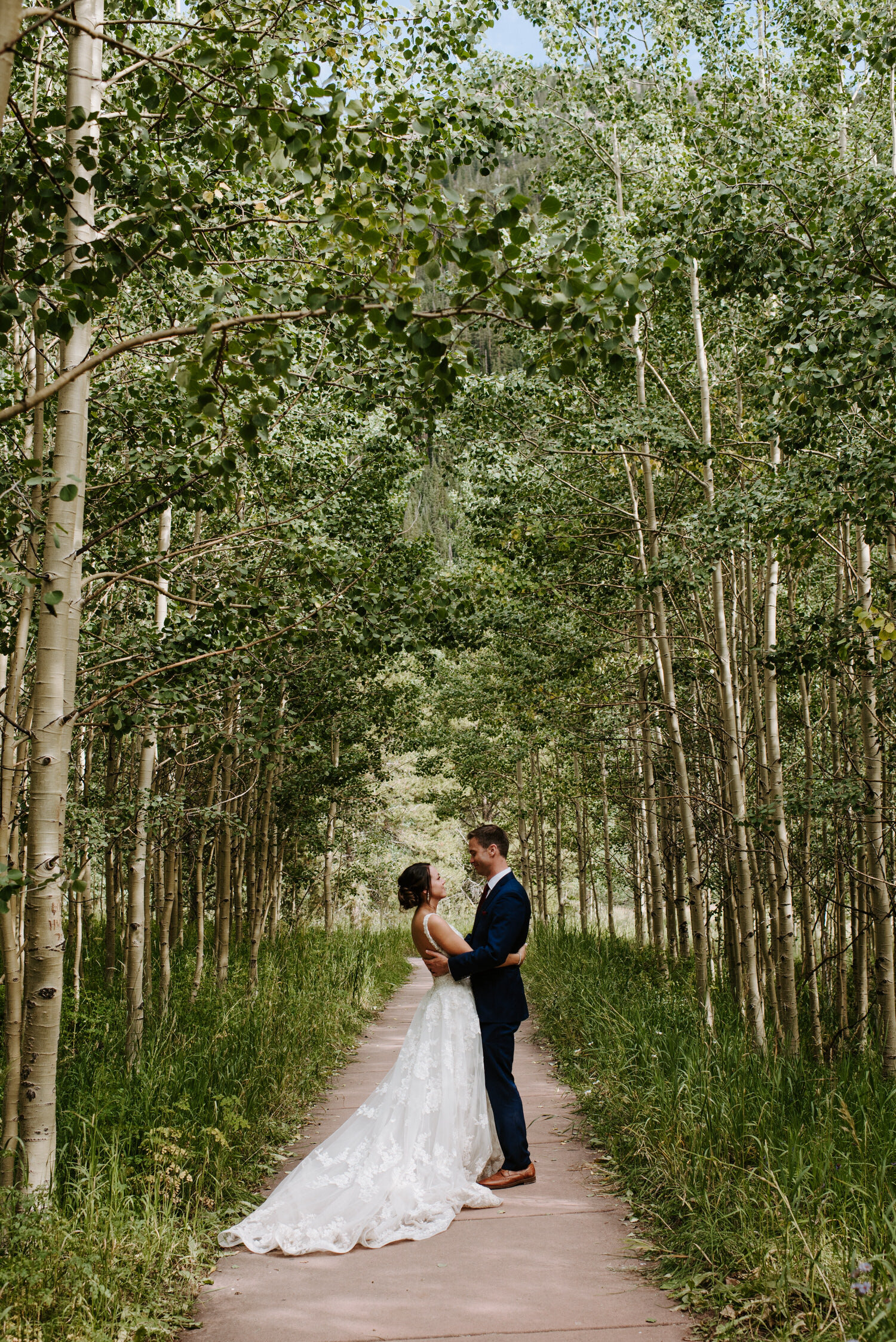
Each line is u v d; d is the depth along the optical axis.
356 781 16.41
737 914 11.50
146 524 6.24
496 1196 4.32
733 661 10.89
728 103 8.34
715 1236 3.52
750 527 7.64
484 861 4.83
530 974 13.70
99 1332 2.88
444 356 3.16
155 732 7.04
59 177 3.31
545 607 10.06
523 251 3.10
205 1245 3.82
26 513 4.82
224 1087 5.76
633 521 10.32
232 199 4.95
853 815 8.80
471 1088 4.49
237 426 3.78
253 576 6.95
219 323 3.26
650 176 10.31
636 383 9.98
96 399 5.54
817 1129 4.52
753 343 7.80
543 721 12.51
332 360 5.72
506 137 5.91
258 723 6.47
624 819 18.08
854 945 9.63
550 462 9.95
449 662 17.95
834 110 9.20
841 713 10.29
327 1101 6.80
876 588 7.38
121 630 6.57
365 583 5.61
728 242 5.59
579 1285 3.39
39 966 3.82
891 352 4.81
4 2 2.28
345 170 3.37
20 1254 3.17
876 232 5.12
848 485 6.61
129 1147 4.46
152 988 9.48
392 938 21.50
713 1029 8.01
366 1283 3.44
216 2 4.29
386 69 6.17
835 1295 2.97
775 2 9.80
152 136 4.35
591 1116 5.87
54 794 3.93
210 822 9.45
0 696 5.53
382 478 7.88
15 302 3.17
